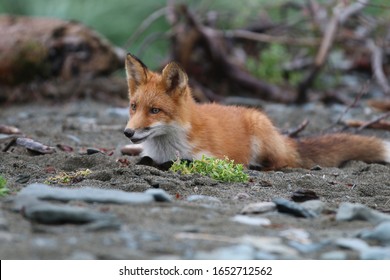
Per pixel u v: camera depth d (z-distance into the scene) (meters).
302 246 6.75
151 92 11.17
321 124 16.83
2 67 19.45
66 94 19.66
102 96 19.73
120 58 21.19
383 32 22.17
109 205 7.83
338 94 20.03
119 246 6.38
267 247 6.64
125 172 9.76
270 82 21.84
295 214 8.02
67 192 8.07
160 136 11.33
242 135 11.91
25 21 20.72
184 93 11.20
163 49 25.53
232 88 21.09
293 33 23.45
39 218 6.97
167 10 21.36
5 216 7.18
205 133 11.33
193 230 7.02
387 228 7.16
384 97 20.64
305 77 19.59
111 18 25.94
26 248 6.16
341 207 8.08
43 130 15.17
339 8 19.83
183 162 10.77
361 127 14.74
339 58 24.08
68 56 20.25
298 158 12.52
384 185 10.09
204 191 9.18
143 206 7.87
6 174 10.13
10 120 16.66
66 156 11.03
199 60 21.05
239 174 9.99
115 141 14.30
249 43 23.14
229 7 24.19
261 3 23.66
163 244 6.54
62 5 25.86
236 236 6.93
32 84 19.77
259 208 8.05
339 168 12.37
